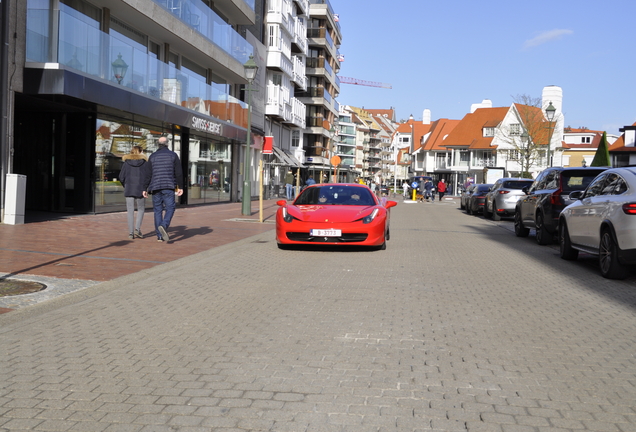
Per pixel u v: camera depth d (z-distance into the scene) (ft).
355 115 495.41
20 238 38.24
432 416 11.58
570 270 33.37
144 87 64.95
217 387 13.04
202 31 85.81
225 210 81.25
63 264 29.30
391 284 26.68
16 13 46.65
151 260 32.19
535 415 11.73
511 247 45.68
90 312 20.29
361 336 17.52
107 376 13.70
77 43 52.16
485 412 11.83
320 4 208.64
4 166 46.19
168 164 40.19
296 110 165.89
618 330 19.04
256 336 17.37
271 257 35.60
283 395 12.60
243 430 10.85
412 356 15.60
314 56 212.64
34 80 48.14
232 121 98.94
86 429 10.84
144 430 10.82
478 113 281.74
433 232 58.70
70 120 59.47
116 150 64.95
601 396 12.87
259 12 131.95
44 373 13.87
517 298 24.21
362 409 11.88
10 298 21.42
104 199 62.90
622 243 28.48
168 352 15.65
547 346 16.92
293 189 149.69
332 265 32.50
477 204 96.89
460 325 19.19
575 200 37.19
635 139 184.85
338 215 38.19
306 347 16.26
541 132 228.02
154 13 68.64
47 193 60.39
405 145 519.19
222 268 30.86
